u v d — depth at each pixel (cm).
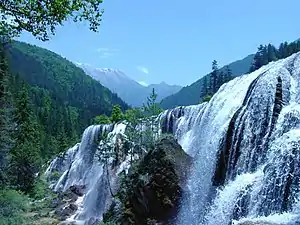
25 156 6022
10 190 4878
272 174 2105
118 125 5697
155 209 3031
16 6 1126
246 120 2712
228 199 2394
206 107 3788
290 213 1875
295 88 2642
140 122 4566
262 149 2495
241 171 2605
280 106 2558
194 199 3003
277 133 2414
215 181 2847
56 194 5884
